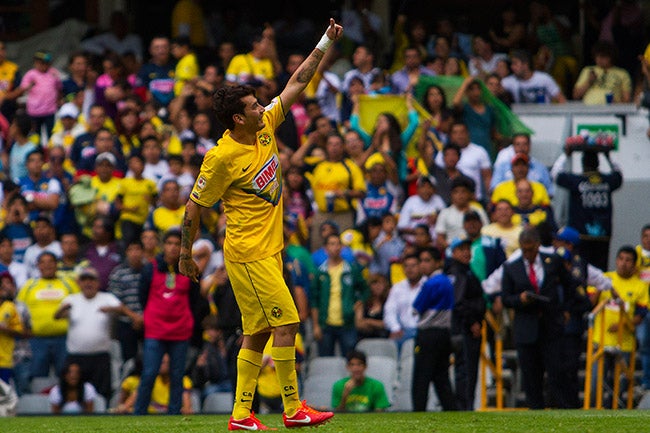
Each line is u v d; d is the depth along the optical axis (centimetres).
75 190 5041
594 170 4600
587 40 6294
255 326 2294
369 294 4509
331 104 5669
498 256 4138
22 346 4328
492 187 4978
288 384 2298
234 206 2272
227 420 2723
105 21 6938
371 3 6594
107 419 3025
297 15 6694
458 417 2655
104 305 4219
